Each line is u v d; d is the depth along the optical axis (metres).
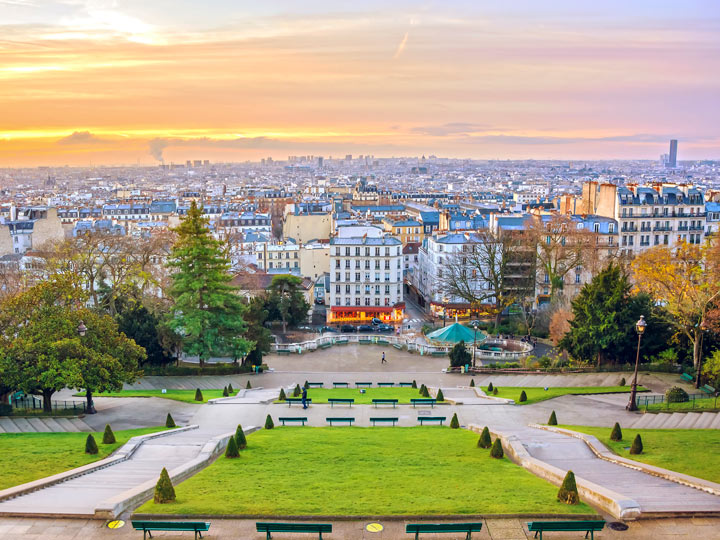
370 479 42.19
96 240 141.00
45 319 71.81
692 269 94.62
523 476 43.16
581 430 59.59
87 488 41.06
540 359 107.12
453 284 152.88
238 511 35.53
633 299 101.38
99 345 72.62
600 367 99.19
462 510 35.66
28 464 47.84
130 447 52.50
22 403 78.12
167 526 32.25
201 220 101.69
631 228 169.50
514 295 153.62
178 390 89.25
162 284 138.00
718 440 53.84
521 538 32.88
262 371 106.56
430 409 73.31
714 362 80.44
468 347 123.12
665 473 43.34
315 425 66.25
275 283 151.12
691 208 171.88
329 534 33.28
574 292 162.38
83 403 77.62
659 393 82.12
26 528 34.41
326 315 173.88
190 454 51.28
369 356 121.00
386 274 165.38
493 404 75.62
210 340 100.25
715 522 34.78
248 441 55.03
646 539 32.97
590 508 36.00
